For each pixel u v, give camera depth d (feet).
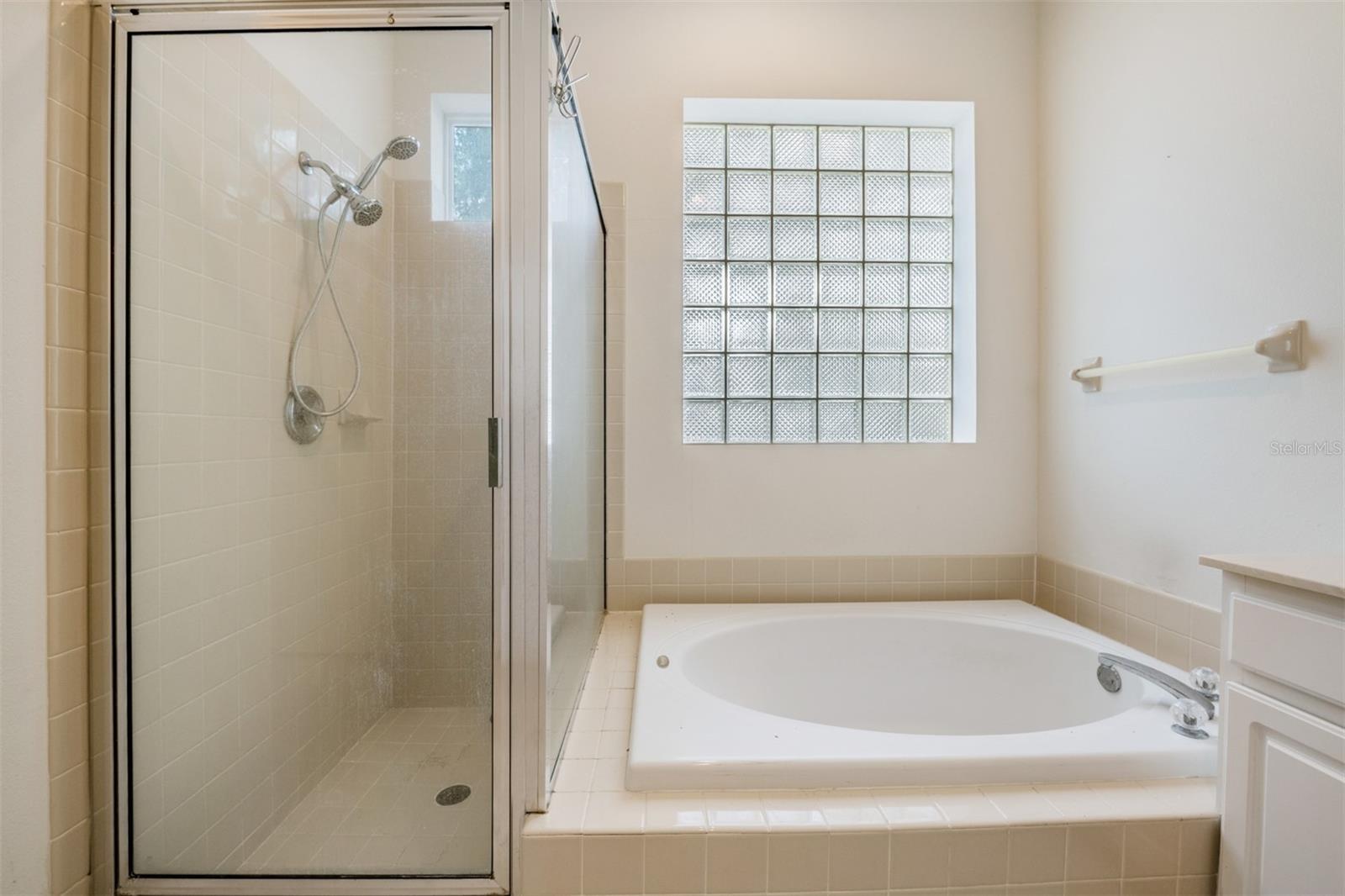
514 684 3.18
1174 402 4.71
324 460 3.51
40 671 2.97
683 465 6.34
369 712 3.41
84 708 3.19
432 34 3.30
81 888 3.16
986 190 6.45
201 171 3.46
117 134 3.24
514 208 3.26
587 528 5.02
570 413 4.14
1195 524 4.52
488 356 3.37
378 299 3.44
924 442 6.63
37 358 2.96
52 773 3.01
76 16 3.12
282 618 3.46
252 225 3.51
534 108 3.25
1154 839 3.05
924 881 3.01
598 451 5.86
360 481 3.45
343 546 3.47
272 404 3.51
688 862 2.99
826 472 6.40
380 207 3.43
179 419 3.46
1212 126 4.36
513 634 3.19
